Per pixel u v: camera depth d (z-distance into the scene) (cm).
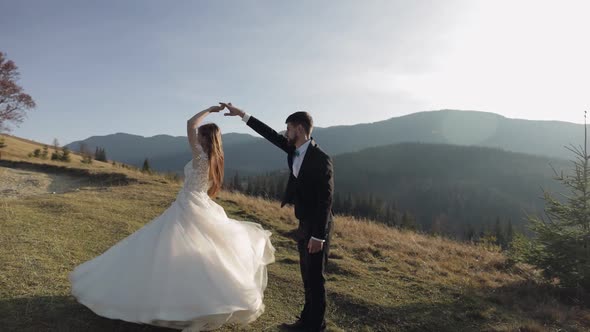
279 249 715
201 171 356
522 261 665
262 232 404
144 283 292
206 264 305
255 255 364
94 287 307
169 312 279
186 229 321
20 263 437
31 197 969
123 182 1455
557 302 554
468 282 613
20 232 568
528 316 495
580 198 612
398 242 882
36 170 1781
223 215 364
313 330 345
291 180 364
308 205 347
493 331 430
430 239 1064
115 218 769
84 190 1197
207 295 292
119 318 287
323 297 346
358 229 988
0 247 486
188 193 346
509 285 620
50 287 388
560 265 599
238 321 319
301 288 499
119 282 299
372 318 440
